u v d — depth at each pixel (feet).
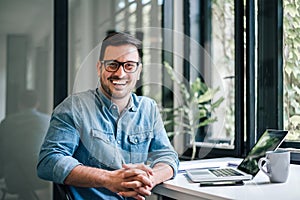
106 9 8.05
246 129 6.81
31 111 7.53
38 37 7.63
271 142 4.74
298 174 4.95
